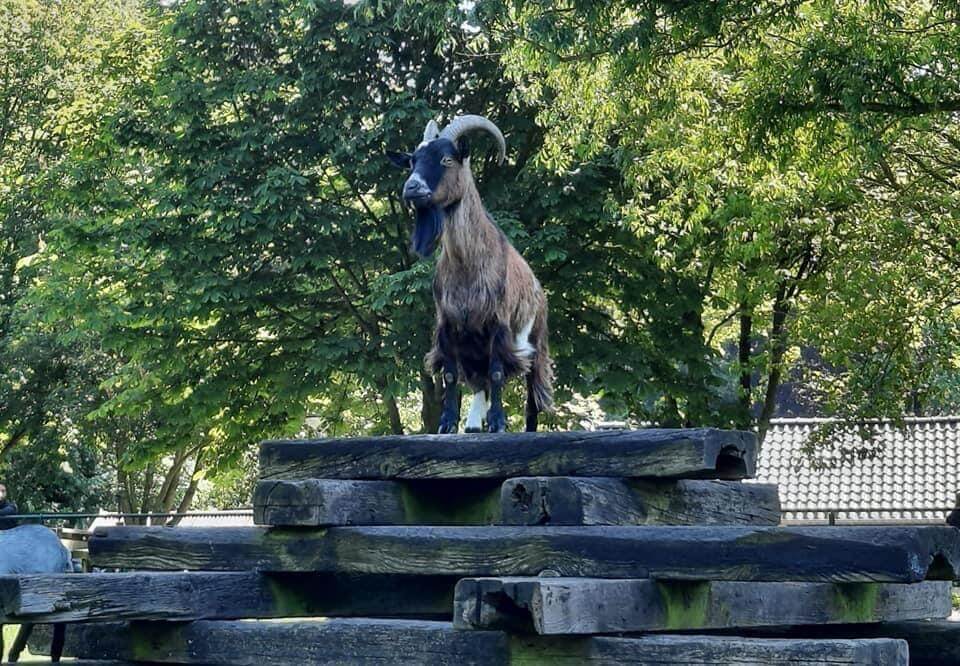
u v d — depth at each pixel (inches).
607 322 912.3
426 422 932.0
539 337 375.6
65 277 969.5
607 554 281.4
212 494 1785.2
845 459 872.9
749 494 336.5
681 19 614.5
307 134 897.5
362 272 930.1
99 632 329.4
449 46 885.2
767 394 969.5
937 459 1434.5
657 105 709.3
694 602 287.9
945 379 954.1
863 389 826.8
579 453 301.6
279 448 337.4
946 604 374.9
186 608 310.7
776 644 260.5
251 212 868.0
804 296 892.6
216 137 903.7
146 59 1004.6
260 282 905.5
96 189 956.0
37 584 285.9
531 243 833.5
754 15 640.4
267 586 326.3
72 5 1304.1
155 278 925.2
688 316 921.5
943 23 644.7
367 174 871.1
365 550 307.1
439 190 342.6
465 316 350.0
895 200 784.3
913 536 264.7
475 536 294.7
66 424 1282.0
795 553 269.7
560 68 697.6
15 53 1272.1
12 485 1301.7
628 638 269.9
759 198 757.3
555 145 764.0
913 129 740.0
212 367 980.6
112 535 340.2
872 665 257.8
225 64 933.2
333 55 884.6
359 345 884.6
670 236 855.1
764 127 642.2
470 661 279.9
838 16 635.5
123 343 947.3
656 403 1028.5
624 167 781.3
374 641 291.4
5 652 433.7
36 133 1300.4
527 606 257.4
